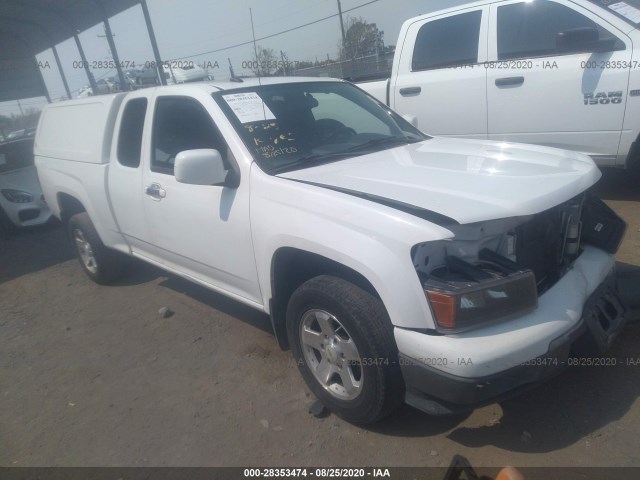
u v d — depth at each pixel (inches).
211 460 106.8
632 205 209.6
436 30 235.6
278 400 123.1
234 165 125.7
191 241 141.4
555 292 99.2
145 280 214.2
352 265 95.6
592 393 111.3
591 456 95.0
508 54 213.9
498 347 85.5
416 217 91.0
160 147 151.5
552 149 129.6
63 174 202.1
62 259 263.4
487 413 109.7
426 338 88.1
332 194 103.5
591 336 100.5
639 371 116.3
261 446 108.7
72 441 119.3
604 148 198.8
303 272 119.4
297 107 144.9
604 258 114.7
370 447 104.3
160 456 110.0
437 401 92.4
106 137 176.9
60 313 194.1
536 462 95.2
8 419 131.8
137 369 146.0
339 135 143.4
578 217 110.1
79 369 151.2
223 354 147.1
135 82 358.0
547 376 92.2
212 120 132.6
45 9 445.1
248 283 128.3
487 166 114.0
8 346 173.3
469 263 92.6
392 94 252.4
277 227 110.9
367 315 96.5
